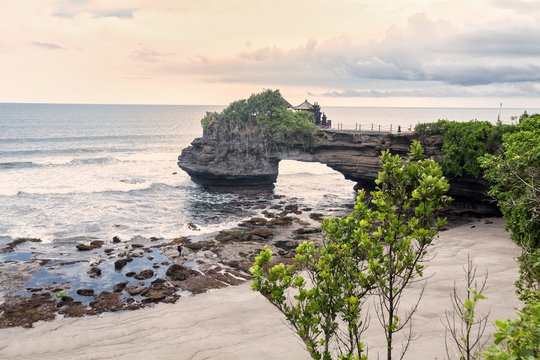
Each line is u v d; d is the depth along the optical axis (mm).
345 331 19625
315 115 80500
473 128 44531
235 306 26438
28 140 144875
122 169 91688
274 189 74312
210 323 23953
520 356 4969
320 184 81188
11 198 59094
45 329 24344
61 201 58469
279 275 7613
